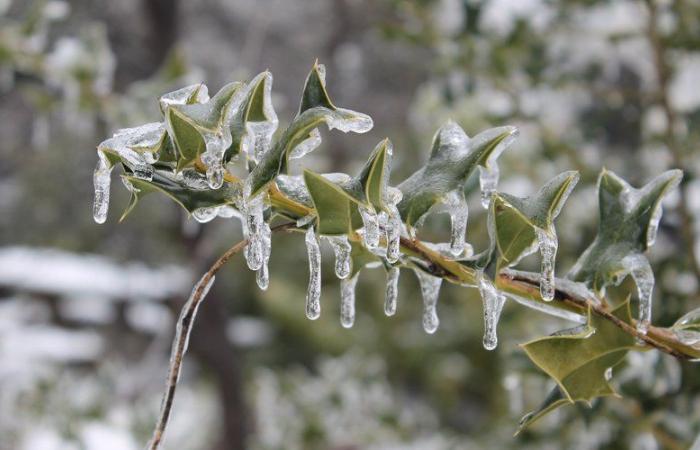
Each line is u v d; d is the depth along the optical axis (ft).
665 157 4.61
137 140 2.16
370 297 15.31
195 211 2.19
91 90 4.75
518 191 5.26
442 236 4.56
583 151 4.91
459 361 13.44
